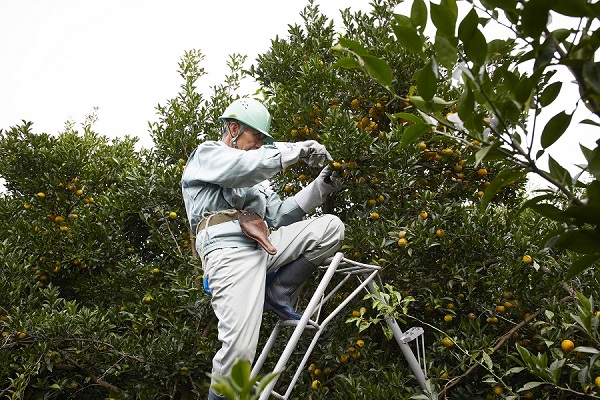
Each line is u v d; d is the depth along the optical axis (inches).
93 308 237.6
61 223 254.5
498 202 202.2
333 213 191.8
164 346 193.8
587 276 149.6
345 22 210.5
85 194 272.5
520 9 48.7
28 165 273.9
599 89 44.3
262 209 118.6
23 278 219.1
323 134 165.0
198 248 111.0
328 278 112.6
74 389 218.8
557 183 50.5
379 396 145.3
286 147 106.0
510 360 154.9
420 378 129.8
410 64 177.0
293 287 112.4
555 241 51.3
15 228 243.3
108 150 317.1
